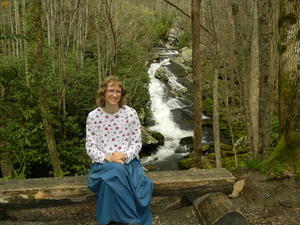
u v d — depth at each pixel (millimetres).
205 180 3000
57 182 2928
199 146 4086
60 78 9609
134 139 2744
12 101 6105
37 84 5742
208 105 14602
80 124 10594
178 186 2967
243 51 4699
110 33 9828
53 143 6359
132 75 12328
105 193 2408
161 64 20109
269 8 3926
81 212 2896
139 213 2525
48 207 2859
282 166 3484
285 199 3074
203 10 6773
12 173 6211
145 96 13727
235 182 3238
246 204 3012
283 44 3572
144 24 13938
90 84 11234
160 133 11836
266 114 4215
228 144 10719
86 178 3021
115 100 2586
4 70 5582
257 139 4473
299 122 3523
